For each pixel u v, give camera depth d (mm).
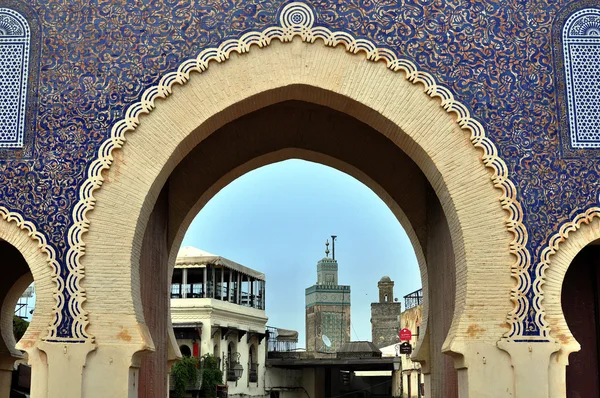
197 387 25875
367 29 7906
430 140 7754
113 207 7523
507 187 7633
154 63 7789
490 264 7523
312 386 34219
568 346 7320
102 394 7125
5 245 10047
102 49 7816
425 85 7816
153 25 7863
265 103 8062
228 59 7820
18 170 7559
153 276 9125
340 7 7938
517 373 7273
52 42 7828
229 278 30766
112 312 7297
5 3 7887
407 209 10297
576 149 7719
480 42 7914
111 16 7883
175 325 28422
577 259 8578
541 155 7707
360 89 7824
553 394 7277
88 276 7363
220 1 7914
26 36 7836
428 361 10078
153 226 9062
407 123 7781
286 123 10312
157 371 9492
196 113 7730
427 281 10180
